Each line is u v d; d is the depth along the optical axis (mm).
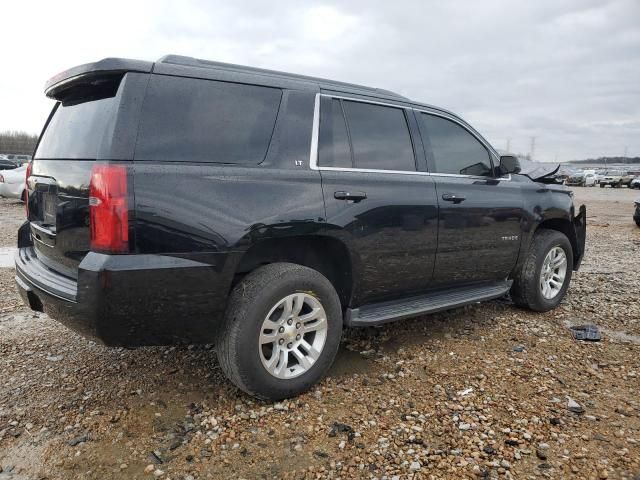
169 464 2381
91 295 2389
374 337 4066
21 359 3594
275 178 2889
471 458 2422
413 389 3145
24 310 4758
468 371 3412
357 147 3395
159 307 2535
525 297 4676
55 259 2906
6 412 2857
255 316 2764
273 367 2891
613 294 5500
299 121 3104
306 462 2400
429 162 3832
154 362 3545
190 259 2566
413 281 3709
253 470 2340
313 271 3027
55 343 3908
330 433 2639
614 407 2914
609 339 4066
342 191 3154
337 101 3371
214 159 2721
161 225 2482
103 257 2398
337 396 3049
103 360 3582
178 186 2543
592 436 2605
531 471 2320
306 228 2953
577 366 3504
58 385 3191
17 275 3242
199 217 2584
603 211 19297
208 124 2746
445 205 3779
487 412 2852
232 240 2670
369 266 3357
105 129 2512
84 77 2652
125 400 2992
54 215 2875
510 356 3680
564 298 5320
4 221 11438
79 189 2568
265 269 2906
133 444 2543
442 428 2686
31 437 2607
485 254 4168
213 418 2781
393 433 2639
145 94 2568
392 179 3484
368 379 3289
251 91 2965
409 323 4418
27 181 3463
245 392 2998
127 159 2451
